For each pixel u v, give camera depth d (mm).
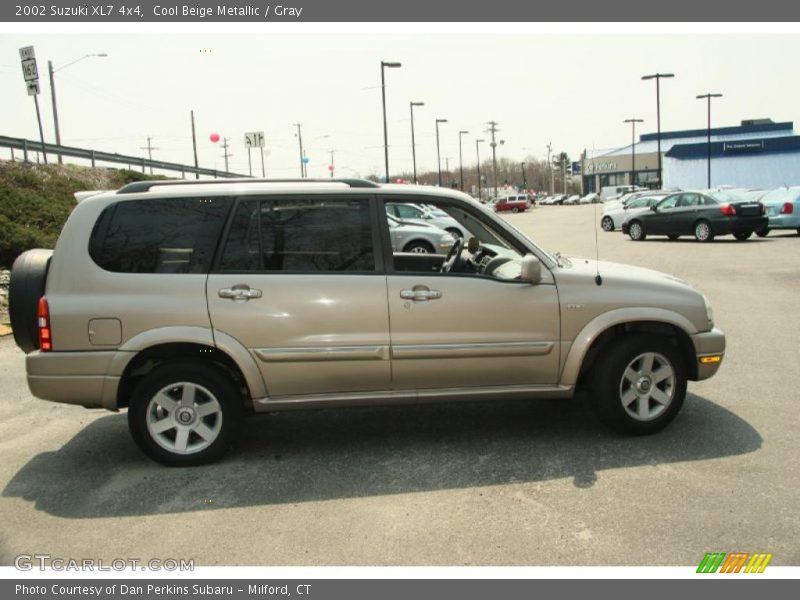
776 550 3291
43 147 22484
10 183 17609
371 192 4598
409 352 4504
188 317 4371
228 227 4473
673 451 4543
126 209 4465
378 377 4547
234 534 3629
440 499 3961
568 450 4641
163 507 3971
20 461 4742
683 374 4793
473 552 3369
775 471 4152
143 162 28188
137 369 4543
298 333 4438
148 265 4422
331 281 4473
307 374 4484
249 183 4621
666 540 3410
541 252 4742
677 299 4766
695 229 20766
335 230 4551
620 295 4695
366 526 3670
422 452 4703
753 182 70062
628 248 19422
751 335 7875
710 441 4691
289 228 4516
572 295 4645
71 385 4348
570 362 4656
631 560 3250
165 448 4516
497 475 4270
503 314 4574
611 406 4738
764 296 10500
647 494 3916
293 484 4238
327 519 3762
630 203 28281
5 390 6523
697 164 71688
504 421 5297
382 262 4547
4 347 8391
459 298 4535
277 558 3381
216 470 4492
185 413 4520
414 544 3463
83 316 4324
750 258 15625
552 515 3713
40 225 14609
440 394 4625
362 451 4762
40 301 4371
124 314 4332
